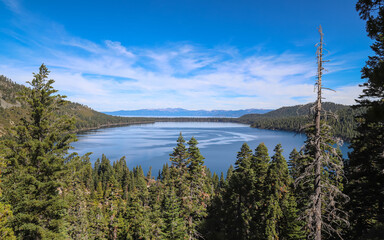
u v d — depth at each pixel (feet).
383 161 45.70
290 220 80.94
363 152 50.31
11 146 50.19
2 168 49.32
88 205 156.56
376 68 23.63
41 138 54.65
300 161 64.44
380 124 45.34
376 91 43.37
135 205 114.32
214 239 99.76
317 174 41.78
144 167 382.01
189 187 92.32
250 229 85.97
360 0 32.48
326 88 39.99
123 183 268.00
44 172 50.78
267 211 81.66
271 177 86.33
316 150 41.78
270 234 77.66
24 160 50.65
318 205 41.75
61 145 56.24
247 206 91.20
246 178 90.43
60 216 54.85
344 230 56.08
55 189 53.06
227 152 497.05
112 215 131.34
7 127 49.96
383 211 46.29
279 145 88.69
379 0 30.50
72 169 55.16
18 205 47.06
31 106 53.78
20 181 47.83
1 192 46.88
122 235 115.34
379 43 38.17
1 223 41.16
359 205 51.19
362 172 49.85
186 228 88.33
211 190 157.58
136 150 537.65
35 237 47.80
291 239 80.94
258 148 101.24
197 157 94.17
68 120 57.82
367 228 50.39
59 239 50.62
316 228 41.29
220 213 105.81
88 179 271.90
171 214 85.46
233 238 89.92
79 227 108.06
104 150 537.65
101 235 124.06
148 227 100.83
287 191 86.79
